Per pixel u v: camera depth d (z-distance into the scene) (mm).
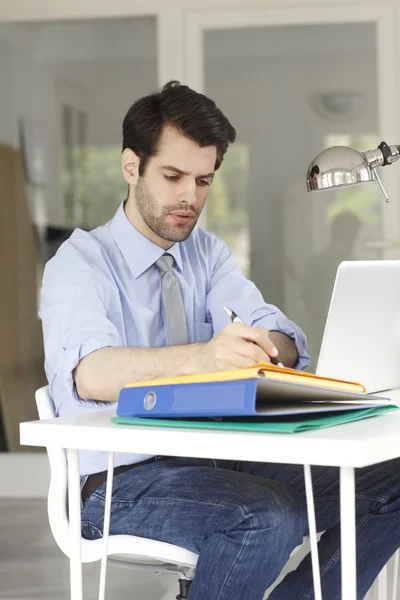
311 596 1749
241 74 4855
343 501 1327
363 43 4785
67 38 4973
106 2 4906
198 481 1763
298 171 4832
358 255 4805
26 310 5008
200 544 1670
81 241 2074
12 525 4273
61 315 1870
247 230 4879
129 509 1771
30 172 5016
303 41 4816
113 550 1756
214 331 2254
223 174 4883
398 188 4762
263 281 4867
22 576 3445
